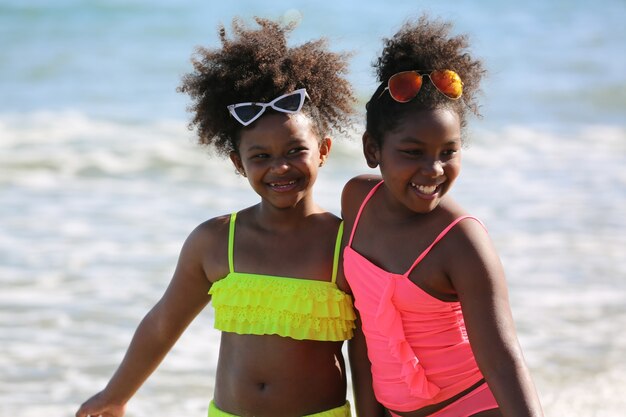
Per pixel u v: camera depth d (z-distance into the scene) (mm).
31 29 27844
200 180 15570
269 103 5371
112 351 9164
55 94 21312
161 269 11281
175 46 26375
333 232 5496
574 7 37000
